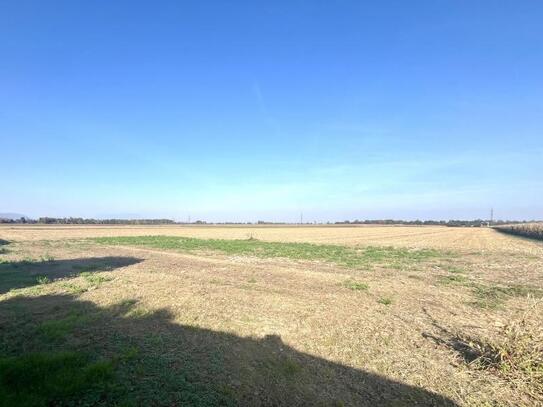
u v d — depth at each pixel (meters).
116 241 40.62
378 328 8.53
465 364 6.63
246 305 10.23
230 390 5.55
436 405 5.39
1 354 6.61
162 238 46.97
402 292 12.58
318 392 5.68
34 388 5.27
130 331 7.89
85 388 5.36
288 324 8.63
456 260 23.34
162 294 11.38
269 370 6.31
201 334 7.82
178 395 5.29
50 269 17.45
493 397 5.59
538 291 12.95
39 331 7.79
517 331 6.51
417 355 7.04
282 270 17.67
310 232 76.31
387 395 5.63
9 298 10.95
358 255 26.38
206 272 16.67
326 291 12.48
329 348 7.30
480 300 11.55
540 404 5.41
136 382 5.60
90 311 9.41
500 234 66.19
